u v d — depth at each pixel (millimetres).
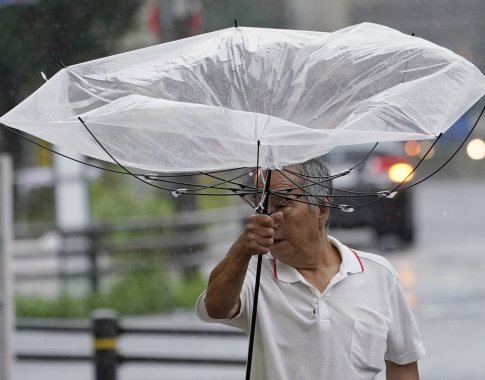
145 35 51656
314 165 11547
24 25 46000
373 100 10609
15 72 46312
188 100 11016
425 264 50156
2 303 20766
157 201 56406
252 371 11781
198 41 11555
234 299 11242
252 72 11219
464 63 10969
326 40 11461
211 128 10070
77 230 47562
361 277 11914
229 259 11102
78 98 10773
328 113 11023
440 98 10656
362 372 11633
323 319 11602
